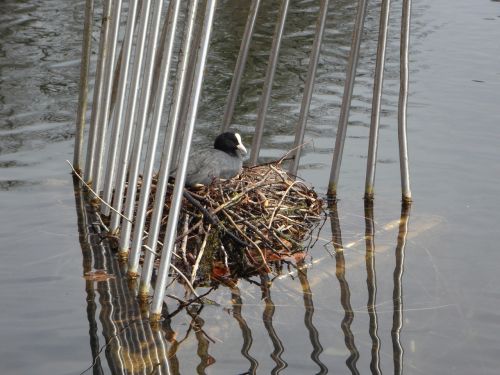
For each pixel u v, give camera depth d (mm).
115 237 9547
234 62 17031
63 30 18766
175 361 6961
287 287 8492
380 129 13469
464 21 21172
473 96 15180
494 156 12375
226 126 11266
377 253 9398
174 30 7781
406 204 10812
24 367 6801
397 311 8039
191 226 9211
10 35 18281
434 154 12477
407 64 10469
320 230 10008
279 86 15586
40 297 8078
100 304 7977
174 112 7586
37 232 9688
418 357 7191
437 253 9406
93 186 10656
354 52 10547
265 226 9133
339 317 7883
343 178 11625
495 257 9297
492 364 7137
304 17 20859
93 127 10844
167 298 8125
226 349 7195
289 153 10805
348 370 6922
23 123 13352
